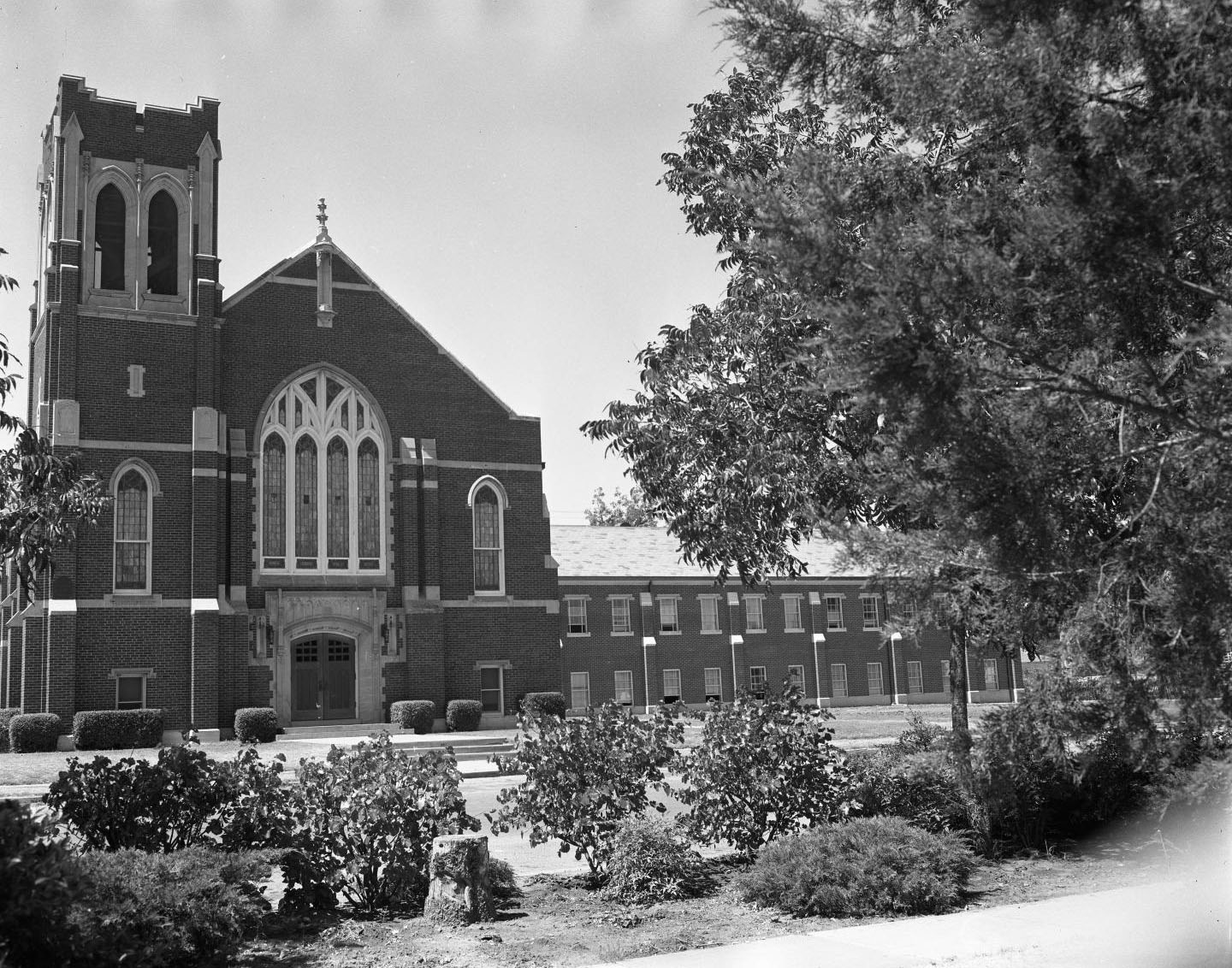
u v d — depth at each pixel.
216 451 35.12
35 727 31.33
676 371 13.52
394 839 9.91
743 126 13.67
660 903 9.97
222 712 34.34
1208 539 6.68
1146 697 7.11
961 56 6.78
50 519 11.53
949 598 7.80
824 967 7.58
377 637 37.19
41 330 36.78
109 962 6.89
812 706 12.12
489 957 8.06
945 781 12.27
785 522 13.59
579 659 50.00
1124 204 6.08
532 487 40.53
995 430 6.96
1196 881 10.11
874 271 6.48
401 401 38.97
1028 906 9.38
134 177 35.72
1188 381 6.78
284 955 8.17
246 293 37.09
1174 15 6.18
